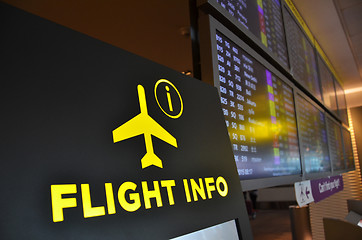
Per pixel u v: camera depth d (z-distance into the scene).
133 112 0.40
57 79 0.33
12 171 0.26
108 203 0.32
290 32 2.06
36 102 0.30
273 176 1.25
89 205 0.31
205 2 0.93
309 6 2.43
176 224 0.40
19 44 0.30
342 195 4.73
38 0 1.81
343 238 2.00
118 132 0.37
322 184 2.21
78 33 0.37
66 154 0.31
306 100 2.18
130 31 2.00
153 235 0.36
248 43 1.30
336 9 2.50
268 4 1.67
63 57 0.34
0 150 0.26
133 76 0.43
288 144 1.55
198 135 0.52
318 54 2.99
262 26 1.50
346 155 4.12
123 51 0.43
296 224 1.62
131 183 0.36
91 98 0.35
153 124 0.43
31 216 0.26
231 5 1.16
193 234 0.43
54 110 0.31
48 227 0.27
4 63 0.28
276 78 1.53
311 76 2.50
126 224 0.33
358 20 2.78
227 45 1.04
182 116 0.50
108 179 0.34
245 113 1.09
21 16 0.31
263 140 1.22
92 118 0.35
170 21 1.84
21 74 0.30
